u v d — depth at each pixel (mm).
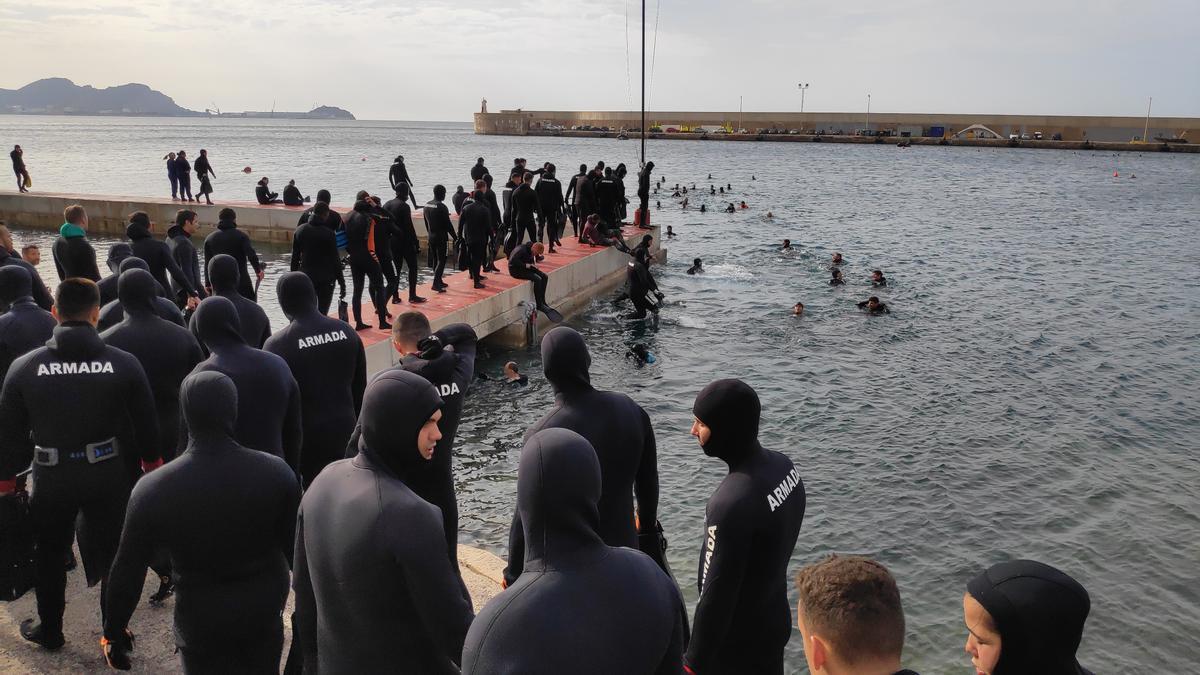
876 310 20594
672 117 159250
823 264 27609
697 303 21516
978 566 8875
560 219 22562
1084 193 56938
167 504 3127
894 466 11391
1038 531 9648
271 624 3416
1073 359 17016
